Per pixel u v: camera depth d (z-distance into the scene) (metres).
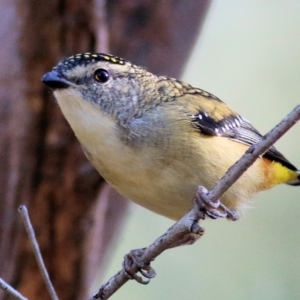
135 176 2.12
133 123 2.12
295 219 2.22
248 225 2.22
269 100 2.24
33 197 2.16
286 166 2.16
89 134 2.12
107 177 2.13
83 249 2.16
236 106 2.24
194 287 2.21
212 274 2.22
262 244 2.22
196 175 2.12
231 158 2.13
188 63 2.19
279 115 2.24
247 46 2.25
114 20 2.17
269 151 2.15
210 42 2.25
